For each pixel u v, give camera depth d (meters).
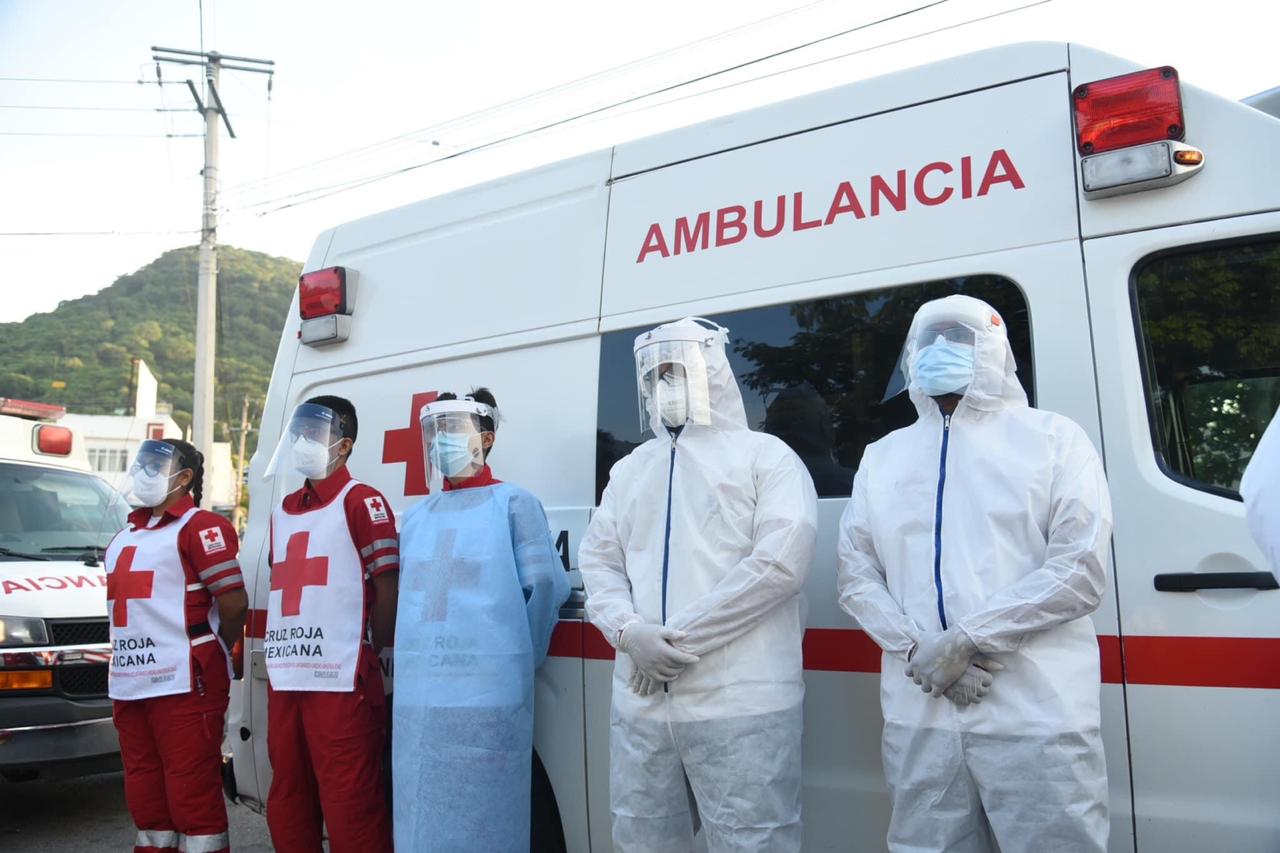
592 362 3.55
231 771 4.40
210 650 4.00
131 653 3.98
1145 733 2.42
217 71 20.48
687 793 2.80
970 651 2.28
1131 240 2.62
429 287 4.16
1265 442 2.07
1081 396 2.62
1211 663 2.35
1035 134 2.81
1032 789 2.24
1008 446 2.47
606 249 3.62
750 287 3.24
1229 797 2.31
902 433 2.70
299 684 3.58
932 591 2.45
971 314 2.52
